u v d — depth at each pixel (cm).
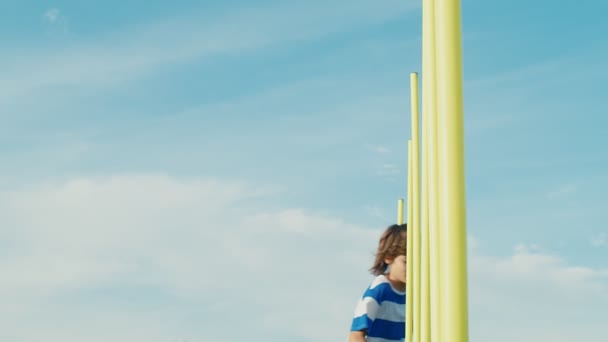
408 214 320
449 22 148
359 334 409
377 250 433
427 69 158
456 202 143
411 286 316
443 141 146
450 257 142
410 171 319
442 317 142
